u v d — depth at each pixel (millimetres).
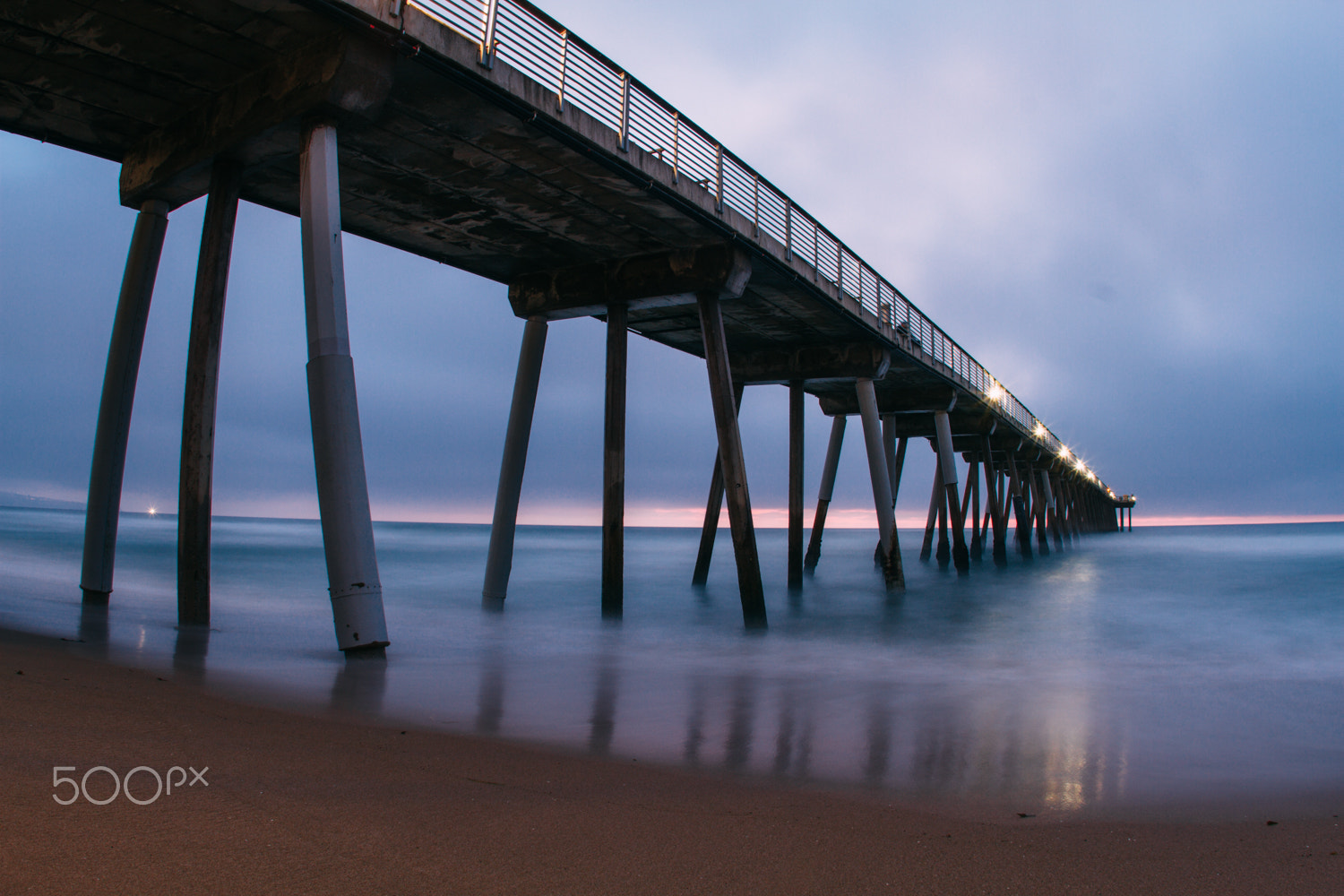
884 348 21047
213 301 9734
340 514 8305
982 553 42750
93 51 9062
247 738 4090
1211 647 12898
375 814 3066
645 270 14711
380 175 11555
